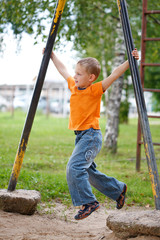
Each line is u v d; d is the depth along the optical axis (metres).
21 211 3.27
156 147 10.55
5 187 4.14
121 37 8.91
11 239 2.60
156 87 15.60
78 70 3.05
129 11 8.83
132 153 8.84
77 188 2.82
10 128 13.64
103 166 6.62
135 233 2.52
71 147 9.01
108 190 3.17
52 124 17.53
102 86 3.01
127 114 19.92
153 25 9.79
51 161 6.77
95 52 13.49
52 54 3.42
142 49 6.18
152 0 8.99
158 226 2.40
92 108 3.02
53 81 25.08
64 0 3.18
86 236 2.85
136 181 5.22
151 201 4.32
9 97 30.64
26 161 6.49
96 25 8.42
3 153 6.78
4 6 6.29
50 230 2.98
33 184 4.48
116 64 9.70
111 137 8.64
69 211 3.78
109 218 2.68
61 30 7.08
